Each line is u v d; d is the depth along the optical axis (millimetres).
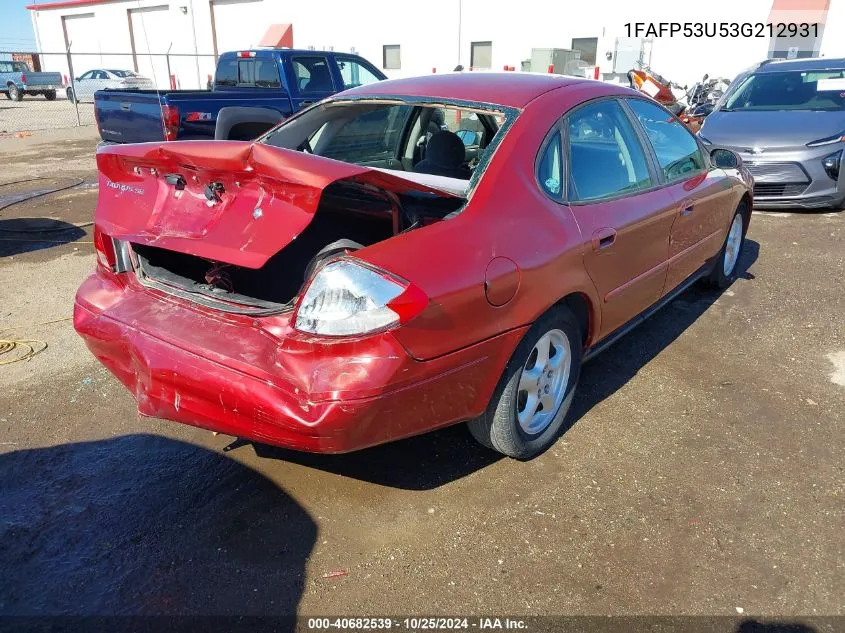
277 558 2574
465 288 2471
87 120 20188
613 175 3502
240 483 3008
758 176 7867
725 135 8188
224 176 2518
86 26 36750
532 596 2404
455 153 3676
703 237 4559
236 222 2516
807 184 7727
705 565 2549
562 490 2973
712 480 3047
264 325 2459
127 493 2936
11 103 28297
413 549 2623
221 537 2678
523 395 3057
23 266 5992
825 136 7734
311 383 2287
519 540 2670
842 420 3553
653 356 4309
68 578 2469
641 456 3225
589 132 3387
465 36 21016
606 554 2600
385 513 2818
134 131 8391
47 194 9297
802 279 5777
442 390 2498
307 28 25703
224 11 29078
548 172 3066
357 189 2969
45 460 3158
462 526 2746
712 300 5305
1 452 3217
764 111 8516
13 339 4441
